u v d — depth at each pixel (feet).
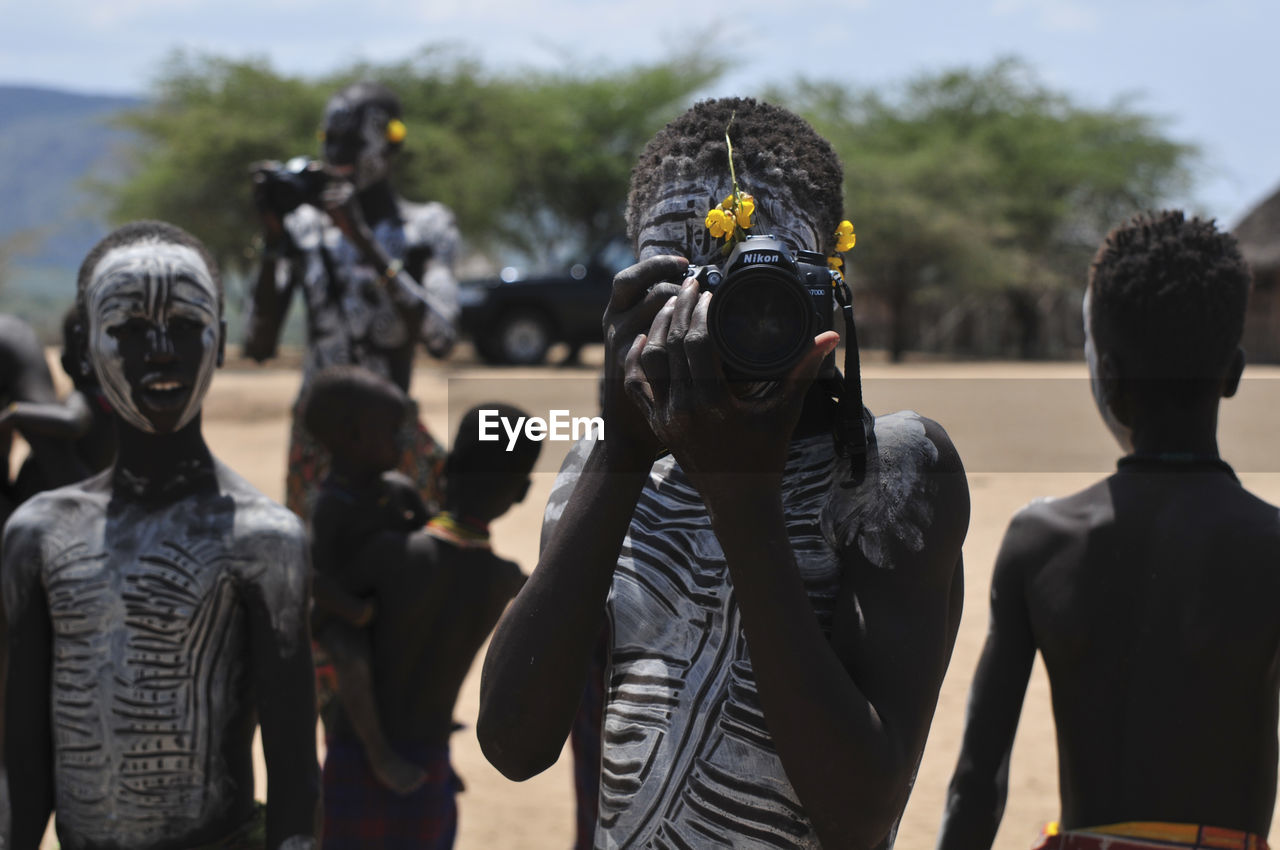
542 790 20.27
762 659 6.08
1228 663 9.10
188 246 10.47
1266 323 153.07
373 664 14.43
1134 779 9.20
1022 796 19.07
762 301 5.81
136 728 9.89
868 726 6.06
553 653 6.53
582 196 153.58
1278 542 9.18
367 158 20.17
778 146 7.08
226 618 10.03
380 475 15.69
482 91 146.41
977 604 27.17
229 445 54.24
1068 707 9.57
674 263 6.55
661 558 6.93
